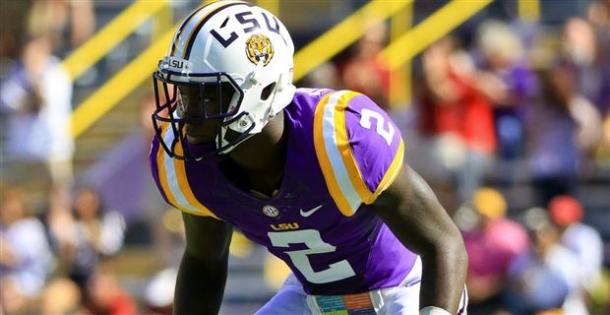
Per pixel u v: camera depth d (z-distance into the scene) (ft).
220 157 45.32
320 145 44.39
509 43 112.27
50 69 118.83
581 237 98.78
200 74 43.73
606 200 113.70
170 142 46.37
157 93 44.65
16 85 118.21
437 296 44.62
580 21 114.11
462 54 115.55
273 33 45.01
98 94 128.98
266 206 45.96
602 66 114.83
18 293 103.30
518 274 97.86
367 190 44.57
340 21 138.41
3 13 129.80
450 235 45.57
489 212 99.81
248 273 112.37
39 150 117.29
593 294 98.94
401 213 45.32
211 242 48.96
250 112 44.29
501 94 110.63
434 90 106.42
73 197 113.80
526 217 106.93
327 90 46.50
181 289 50.19
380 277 50.06
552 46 130.82
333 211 45.80
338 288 50.49
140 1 136.26
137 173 114.52
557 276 97.04
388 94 114.32
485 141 108.27
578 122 108.27
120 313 101.19
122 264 112.57
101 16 144.05
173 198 47.06
